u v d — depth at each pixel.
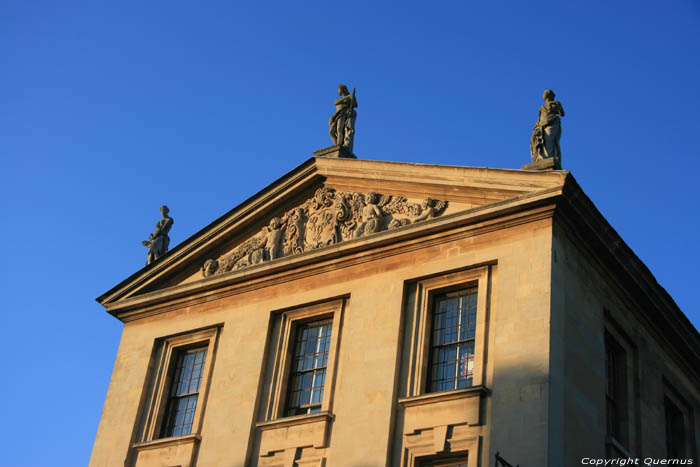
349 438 28.66
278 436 30.36
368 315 30.48
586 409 27.09
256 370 32.12
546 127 30.23
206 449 31.70
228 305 34.38
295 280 33.09
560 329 27.05
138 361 35.44
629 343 31.12
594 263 29.88
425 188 31.59
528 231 28.61
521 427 25.64
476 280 29.20
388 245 31.14
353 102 36.16
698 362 34.78
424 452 27.23
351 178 33.44
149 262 37.62
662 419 31.58
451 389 27.95
